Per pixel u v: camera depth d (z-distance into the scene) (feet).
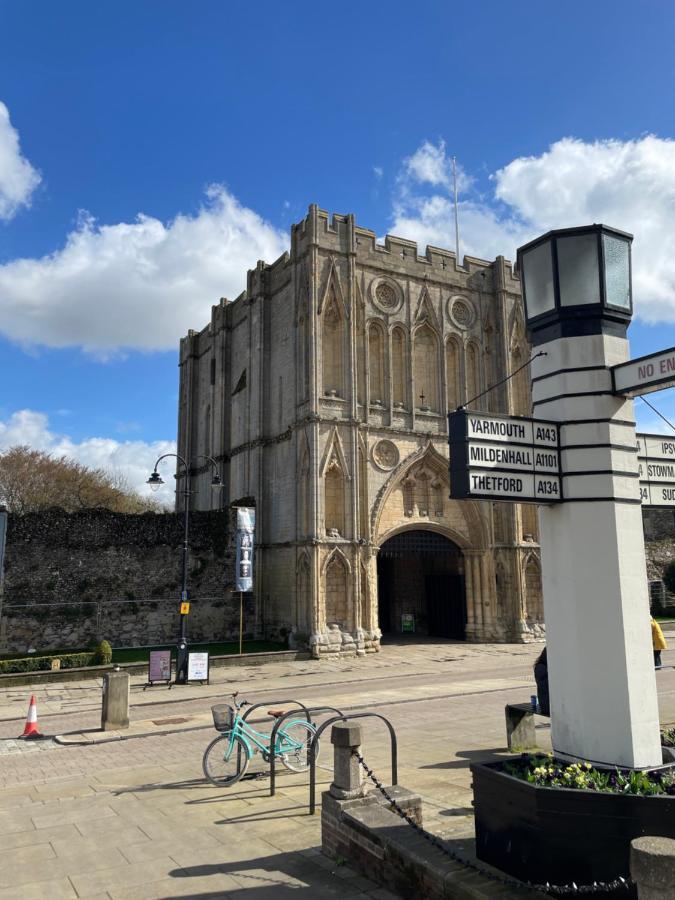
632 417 25.63
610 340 25.73
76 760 45.65
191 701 70.38
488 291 138.10
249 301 142.72
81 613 109.60
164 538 117.60
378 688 75.00
